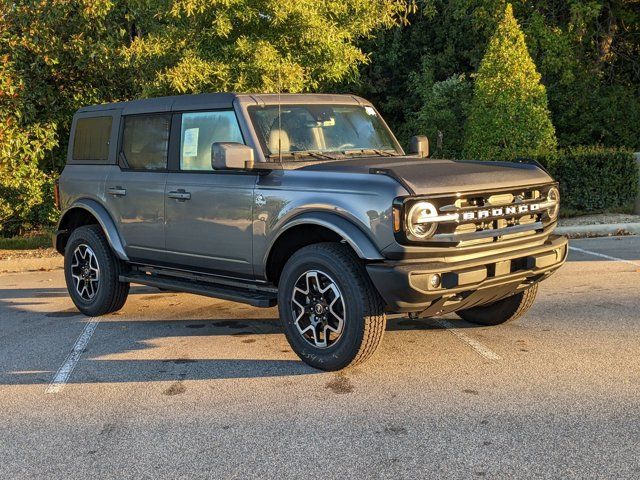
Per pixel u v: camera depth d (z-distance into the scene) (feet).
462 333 20.71
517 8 64.95
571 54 63.52
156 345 20.76
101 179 23.36
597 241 37.42
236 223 18.95
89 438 14.10
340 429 14.05
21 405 16.12
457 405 15.06
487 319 21.36
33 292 30.19
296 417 14.75
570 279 27.91
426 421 14.25
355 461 12.59
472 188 16.48
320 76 42.24
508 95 48.93
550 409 14.65
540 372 17.01
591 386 15.93
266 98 19.70
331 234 17.72
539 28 62.44
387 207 15.74
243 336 21.43
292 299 17.74
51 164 46.39
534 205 17.72
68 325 23.63
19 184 41.34
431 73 75.72
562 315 22.39
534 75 49.29
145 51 39.78
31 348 20.93
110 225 23.09
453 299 16.74
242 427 14.34
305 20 39.11
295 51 40.86
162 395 16.44
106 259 23.58
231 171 19.15
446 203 15.98
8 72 39.04
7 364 19.39
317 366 17.58
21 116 39.91
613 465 12.06
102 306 24.06
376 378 17.01
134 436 14.10
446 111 70.13
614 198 43.98
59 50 41.52
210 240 19.76
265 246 18.29
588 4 61.93
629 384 15.98
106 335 22.09
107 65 42.16
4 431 14.60
